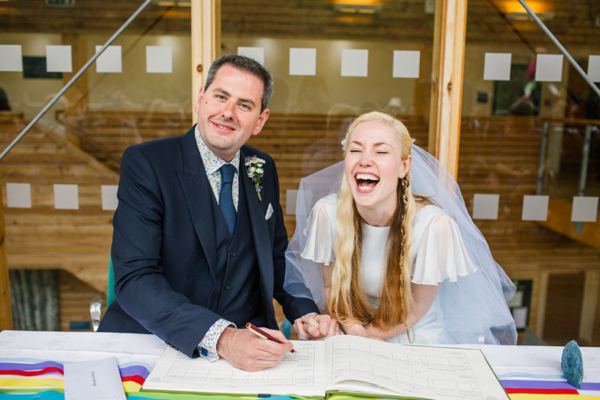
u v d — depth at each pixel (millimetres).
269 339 1207
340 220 1774
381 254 1790
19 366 1198
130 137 2873
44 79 2756
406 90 2787
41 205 2945
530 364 1272
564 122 2811
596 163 2842
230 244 1659
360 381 1117
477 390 1117
